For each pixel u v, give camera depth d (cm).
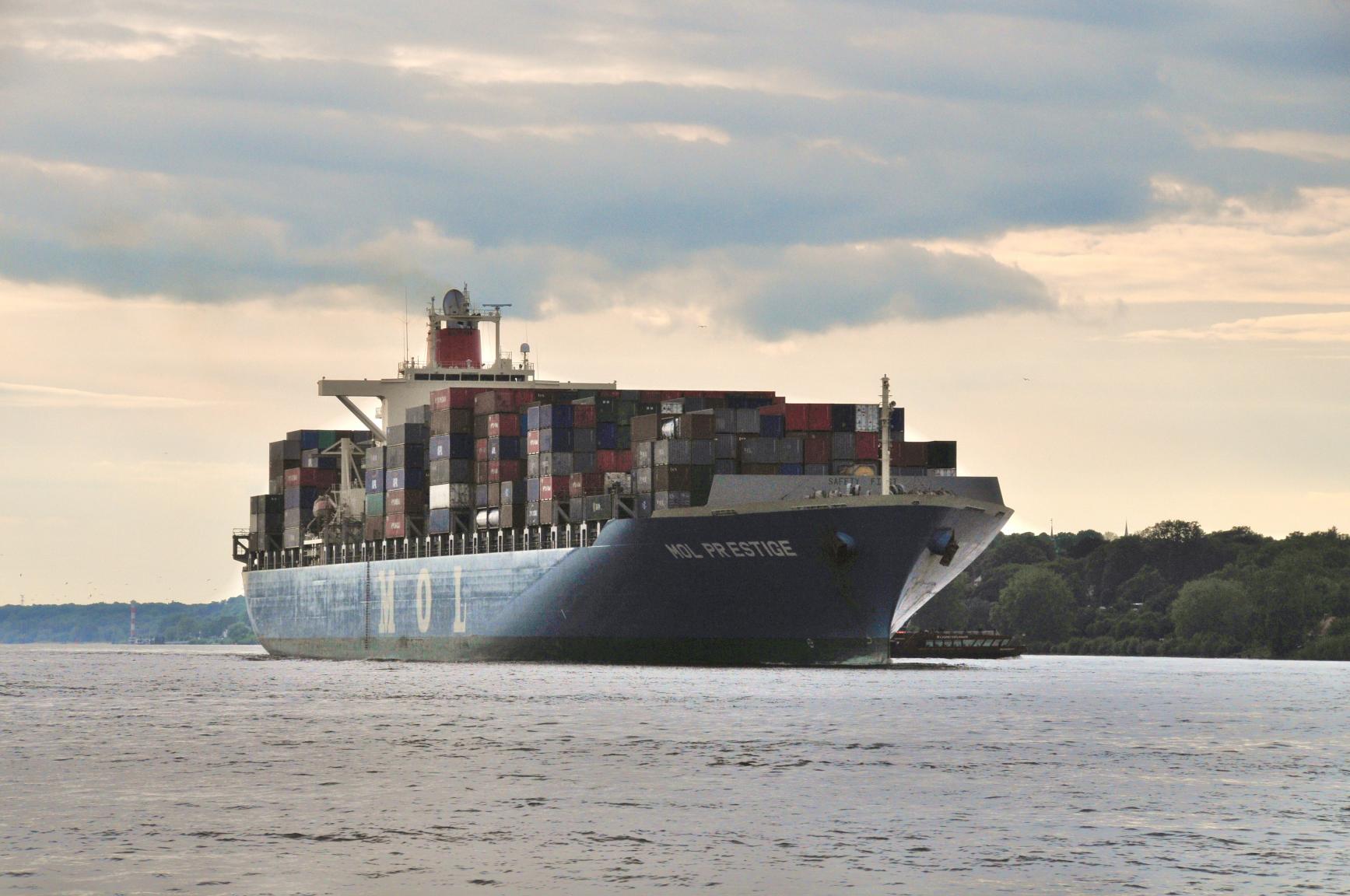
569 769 18962
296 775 18538
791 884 12825
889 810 16062
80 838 14650
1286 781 18162
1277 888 12681
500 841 14488
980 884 12825
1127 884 12838
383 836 14712
